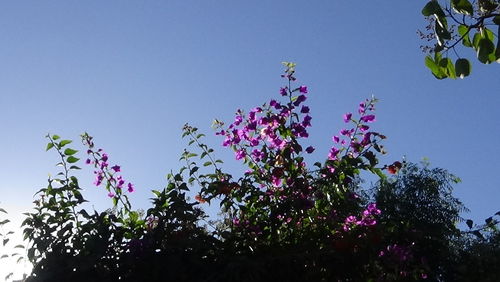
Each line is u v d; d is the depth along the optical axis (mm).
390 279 5930
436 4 2988
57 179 6016
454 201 13141
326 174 6219
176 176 6004
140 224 5777
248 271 4930
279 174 6320
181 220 5520
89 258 5031
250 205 6297
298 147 6328
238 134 6828
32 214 5723
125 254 5227
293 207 5875
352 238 5418
